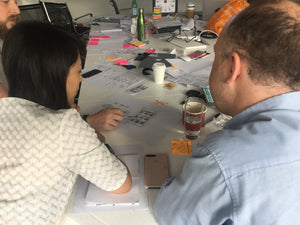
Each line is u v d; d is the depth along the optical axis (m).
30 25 0.71
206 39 2.21
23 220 0.69
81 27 3.58
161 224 0.72
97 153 0.73
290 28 0.49
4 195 0.68
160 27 2.29
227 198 0.53
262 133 0.54
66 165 0.72
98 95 1.41
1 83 1.33
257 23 0.52
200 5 4.36
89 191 0.84
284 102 0.56
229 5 2.23
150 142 1.05
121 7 4.54
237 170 0.52
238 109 0.64
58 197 0.73
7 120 0.71
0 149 0.70
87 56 1.92
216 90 0.68
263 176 0.50
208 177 0.55
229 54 0.59
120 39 2.26
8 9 1.51
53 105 0.77
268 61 0.52
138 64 1.78
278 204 0.50
